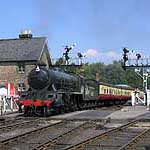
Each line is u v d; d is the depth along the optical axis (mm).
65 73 35562
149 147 14773
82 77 39281
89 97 41375
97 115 30828
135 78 130750
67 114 32000
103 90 48562
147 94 51219
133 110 38188
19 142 16047
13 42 55938
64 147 14609
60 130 20797
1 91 36781
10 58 53406
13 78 53219
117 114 32219
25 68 52750
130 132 19984
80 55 46219
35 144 15594
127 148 14273
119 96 58281
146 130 20297
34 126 22781
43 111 30078
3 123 24062
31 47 54281
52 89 31016
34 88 30859
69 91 34562
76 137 17922
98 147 14836
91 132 20016
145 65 44375
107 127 22156
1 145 14953
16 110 37156
